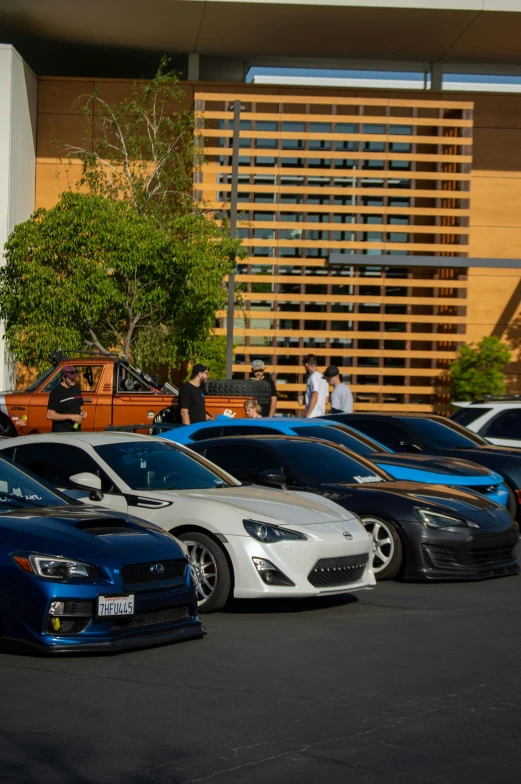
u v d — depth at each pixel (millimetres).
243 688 6273
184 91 34312
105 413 20047
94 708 5770
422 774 4734
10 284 26328
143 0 32156
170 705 5855
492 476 12656
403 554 10312
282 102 33469
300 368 33469
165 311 26891
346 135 33812
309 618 8570
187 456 9969
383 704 5941
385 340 34656
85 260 25266
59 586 6645
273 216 34250
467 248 34188
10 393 20609
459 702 5996
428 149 35438
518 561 11859
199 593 8531
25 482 8477
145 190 31141
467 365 33312
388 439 15219
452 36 34625
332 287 34531
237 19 33375
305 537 8445
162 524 8688
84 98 34969
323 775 4703
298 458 10969
